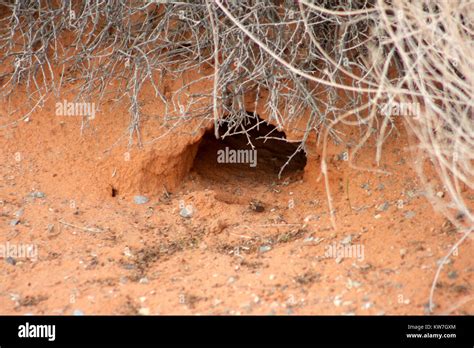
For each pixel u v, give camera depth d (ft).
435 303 10.84
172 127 14.51
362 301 11.09
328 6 13.91
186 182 15.07
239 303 11.35
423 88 11.35
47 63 15.83
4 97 15.67
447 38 11.17
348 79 14.06
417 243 12.05
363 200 13.44
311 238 12.94
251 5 14.16
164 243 13.19
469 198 12.62
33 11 15.80
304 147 14.26
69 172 14.66
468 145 12.38
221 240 13.23
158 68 15.06
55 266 12.48
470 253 11.59
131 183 14.55
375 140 13.89
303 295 11.40
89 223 13.61
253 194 14.89
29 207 13.87
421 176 12.68
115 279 12.14
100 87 15.20
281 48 13.88
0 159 14.85
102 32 14.98
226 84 14.06
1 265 12.47
